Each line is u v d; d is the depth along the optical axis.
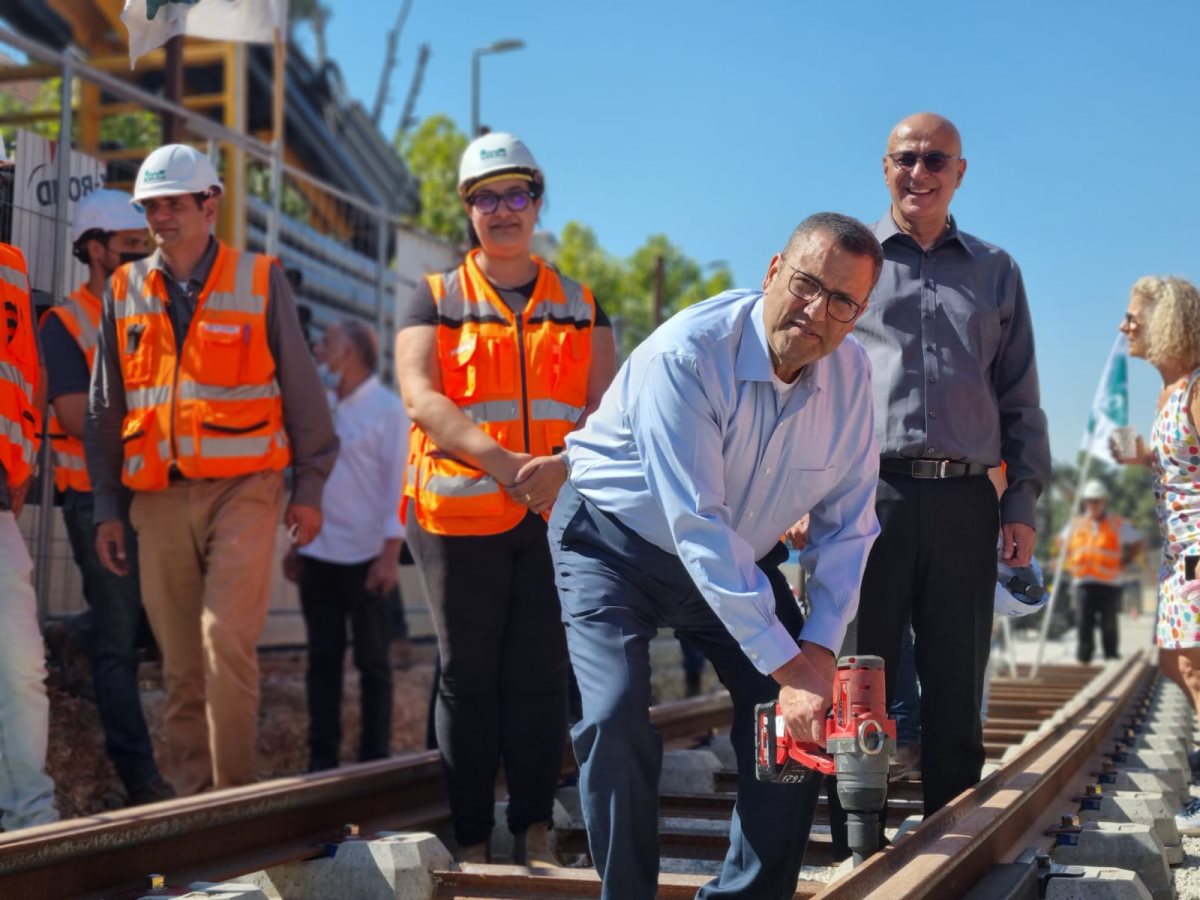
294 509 5.72
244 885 3.49
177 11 5.76
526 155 4.67
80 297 6.50
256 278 5.66
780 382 3.09
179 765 5.77
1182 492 5.66
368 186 21.77
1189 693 6.44
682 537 3.05
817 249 2.90
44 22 16.53
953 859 3.23
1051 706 8.94
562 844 4.94
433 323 4.67
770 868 3.19
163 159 5.50
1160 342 5.69
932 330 4.36
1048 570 22.22
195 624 5.74
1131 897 3.56
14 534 4.77
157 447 5.50
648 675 3.20
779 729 3.06
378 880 3.87
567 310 4.74
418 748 9.46
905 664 5.44
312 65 18.80
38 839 3.45
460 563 4.47
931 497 4.28
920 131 4.39
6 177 5.34
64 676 7.06
